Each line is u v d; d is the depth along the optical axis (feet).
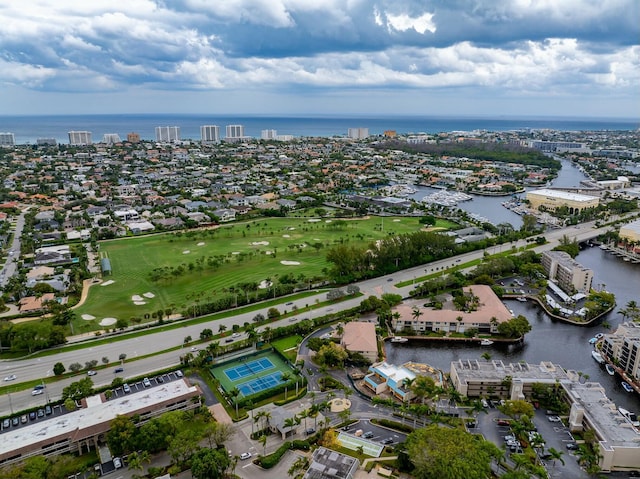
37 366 602.44
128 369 596.70
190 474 434.71
